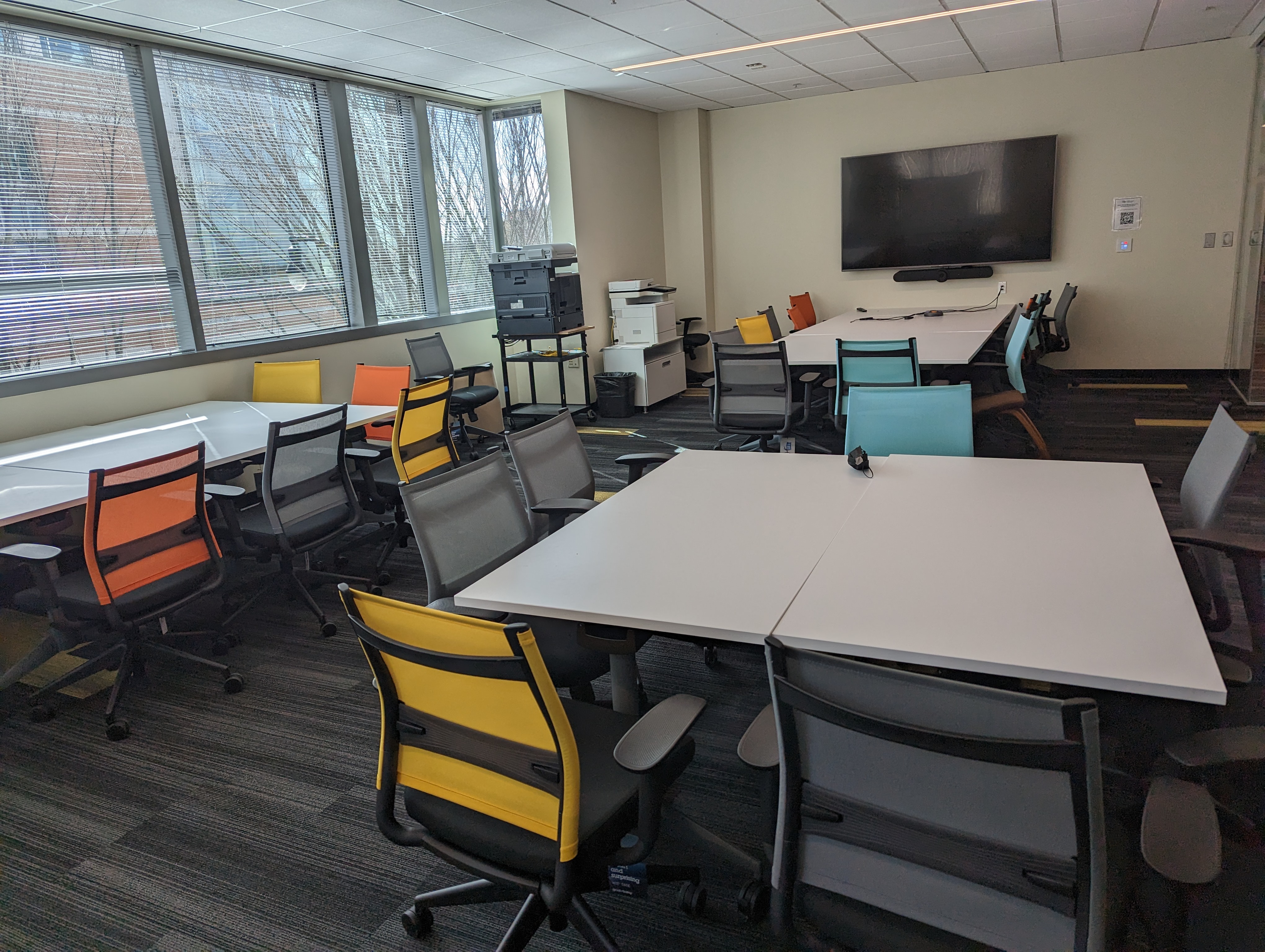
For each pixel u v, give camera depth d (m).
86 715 2.92
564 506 2.49
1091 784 1.01
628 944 1.76
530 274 6.73
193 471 2.95
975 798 1.12
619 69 6.38
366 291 6.34
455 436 6.50
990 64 7.11
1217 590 2.03
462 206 7.40
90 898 2.02
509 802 1.46
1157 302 7.40
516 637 1.25
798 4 4.96
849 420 3.10
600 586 1.84
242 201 5.44
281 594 3.93
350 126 6.18
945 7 5.27
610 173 7.89
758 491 2.51
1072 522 2.05
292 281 5.83
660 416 7.43
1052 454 5.24
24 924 1.94
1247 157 6.85
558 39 5.38
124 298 4.76
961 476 2.53
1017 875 1.12
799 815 1.31
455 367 7.15
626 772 1.61
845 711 1.13
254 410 4.59
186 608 3.82
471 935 1.83
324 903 1.96
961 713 1.08
